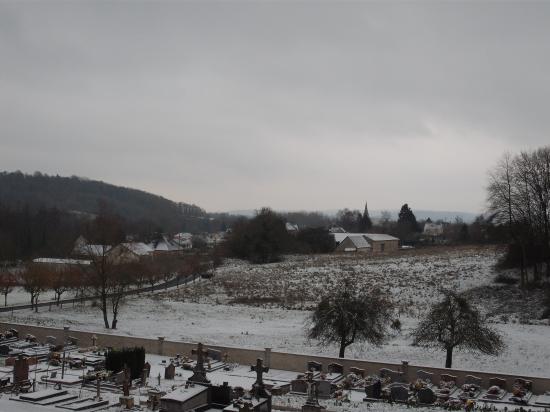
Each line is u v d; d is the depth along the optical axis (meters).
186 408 27.56
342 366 40.03
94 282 66.69
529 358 46.56
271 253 124.81
